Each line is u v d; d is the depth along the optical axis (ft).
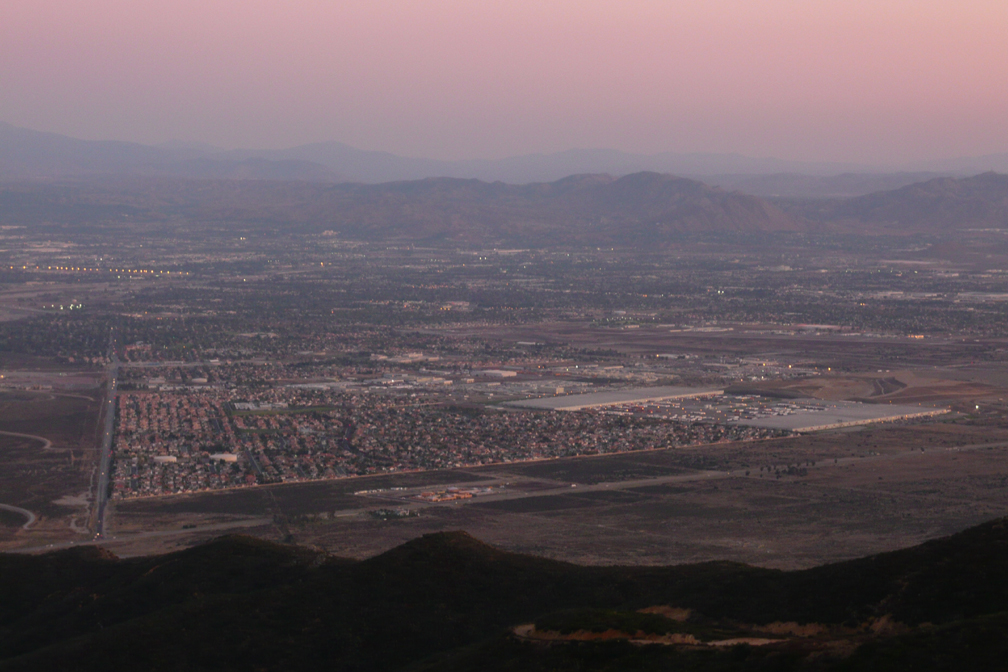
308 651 544.62
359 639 552.00
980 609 461.37
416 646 545.03
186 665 535.19
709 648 433.48
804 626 483.92
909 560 512.22
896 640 402.72
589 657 447.42
